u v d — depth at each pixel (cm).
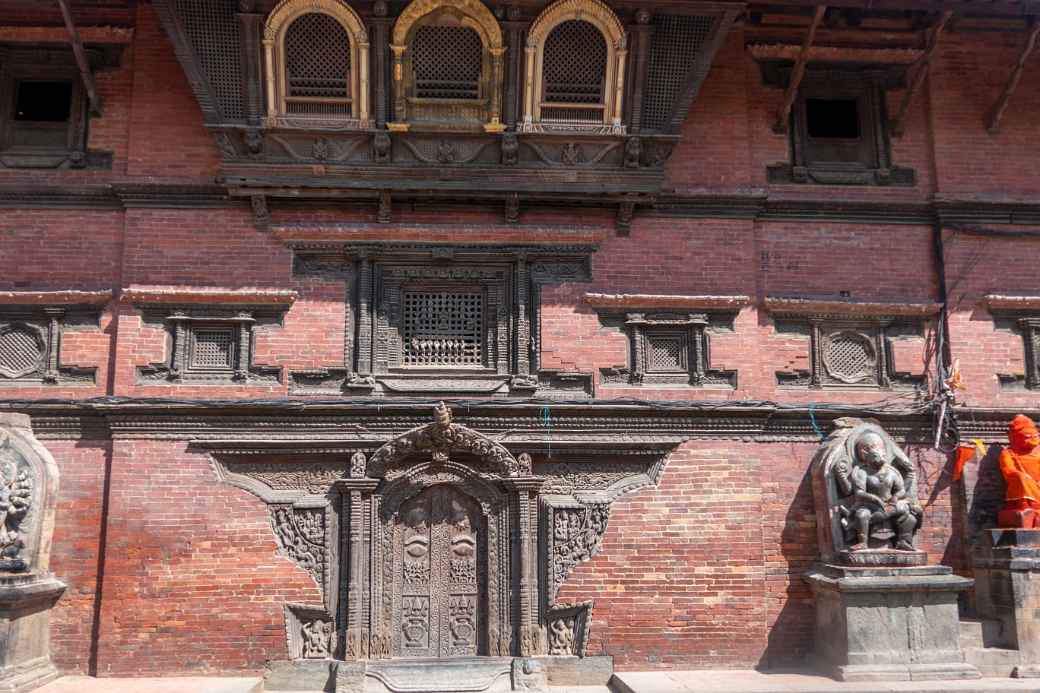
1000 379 1147
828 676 1005
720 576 1066
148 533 1031
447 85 1085
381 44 1057
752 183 1162
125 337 1070
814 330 1148
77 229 1104
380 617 1036
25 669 948
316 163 1088
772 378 1130
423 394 1085
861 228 1172
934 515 1113
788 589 1078
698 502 1080
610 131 1095
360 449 1063
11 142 1118
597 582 1058
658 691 934
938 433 1116
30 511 999
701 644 1052
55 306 1080
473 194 1105
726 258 1135
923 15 1188
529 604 1045
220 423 1058
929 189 1180
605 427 1086
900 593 1003
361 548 1042
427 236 1109
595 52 1084
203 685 968
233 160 1084
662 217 1141
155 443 1051
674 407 1086
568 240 1123
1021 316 1161
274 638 1025
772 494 1099
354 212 1120
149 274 1083
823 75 1195
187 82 1128
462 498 1075
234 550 1039
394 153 1102
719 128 1161
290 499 1053
